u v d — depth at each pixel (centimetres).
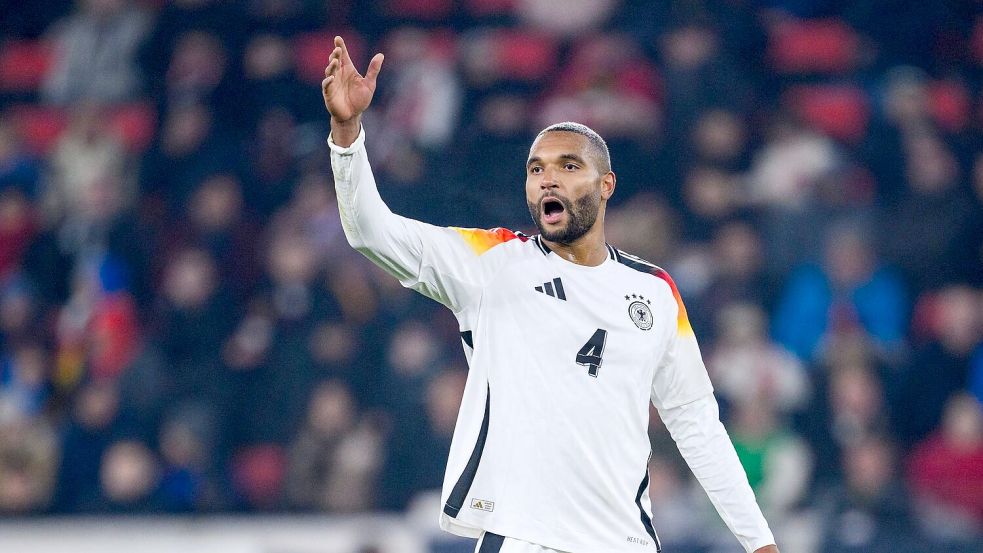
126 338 4288
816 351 4028
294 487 3612
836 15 5275
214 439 3841
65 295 4538
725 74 4656
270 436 3812
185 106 4909
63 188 4797
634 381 1575
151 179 4731
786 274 4181
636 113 4509
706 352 3875
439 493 3591
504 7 5272
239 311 4209
